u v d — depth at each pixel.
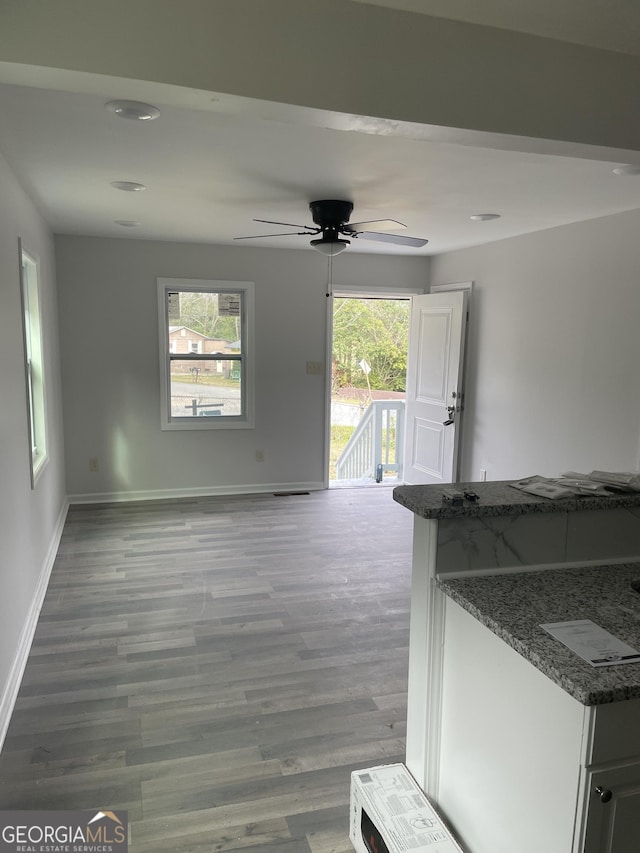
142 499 5.88
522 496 1.91
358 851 1.82
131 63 1.56
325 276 6.11
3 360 2.73
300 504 5.80
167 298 5.75
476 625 1.64
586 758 1.24
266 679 2.82
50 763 2.25
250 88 1.65
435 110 1.82
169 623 3.35
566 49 1.92
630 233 3.91
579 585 1.76
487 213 4.11
